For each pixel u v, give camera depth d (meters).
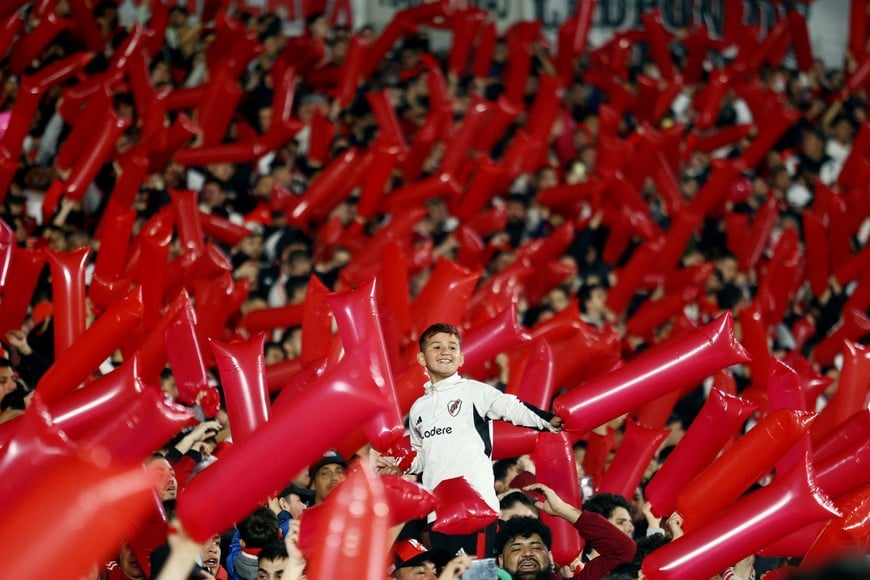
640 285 23.25
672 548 10.95
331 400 8.89
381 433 10.17
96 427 9.77
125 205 21.61
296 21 31.64
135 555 10.98
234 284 18.83
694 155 30.38
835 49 36.09
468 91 29.91
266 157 26.34
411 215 21.98
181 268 19.06
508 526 11.79
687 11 35.03
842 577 5.45
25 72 24.69
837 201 26.03
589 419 11.91
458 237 23.66
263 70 28.64
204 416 16.09
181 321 13.66
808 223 25.48
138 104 24.81
